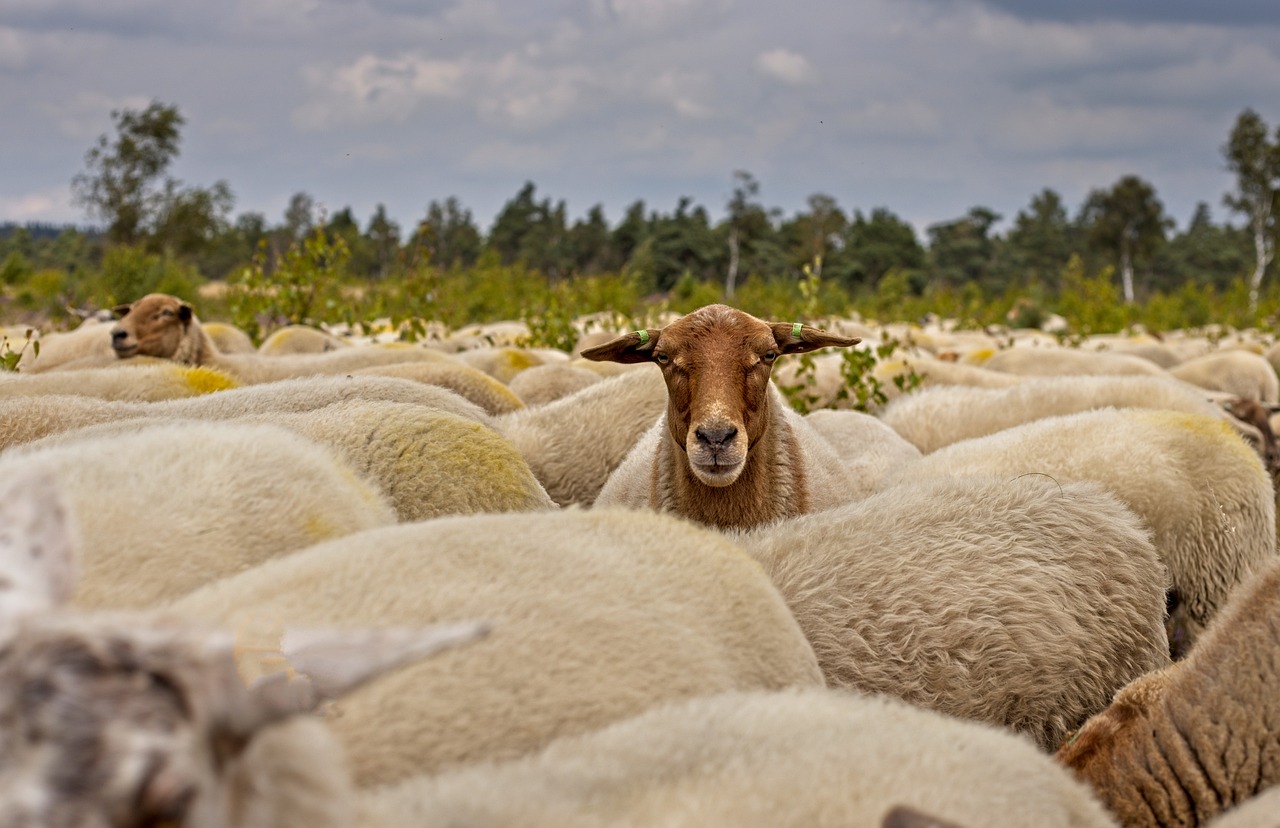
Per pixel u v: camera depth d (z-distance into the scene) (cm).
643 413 895
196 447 441
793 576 495
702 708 321
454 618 331
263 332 2123
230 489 421
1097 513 562
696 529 434
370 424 598
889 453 938
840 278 10469
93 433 572
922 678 489
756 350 688
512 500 605
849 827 261
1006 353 1869
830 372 1447
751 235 10112
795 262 10106
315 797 203
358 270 7738
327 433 591
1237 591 466
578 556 380
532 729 318
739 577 411
